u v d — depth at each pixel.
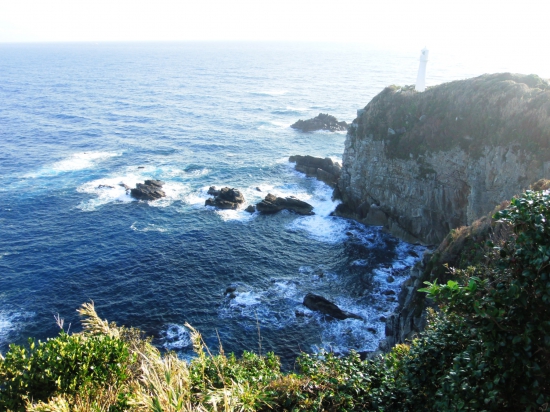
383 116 56.75
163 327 36.22
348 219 57.66
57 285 41.59
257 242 50.69
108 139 94.38
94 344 12.04
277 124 111.38
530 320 7.54
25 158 79.19
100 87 176.75
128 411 9.86
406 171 52.69
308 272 44.75
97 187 65.81
